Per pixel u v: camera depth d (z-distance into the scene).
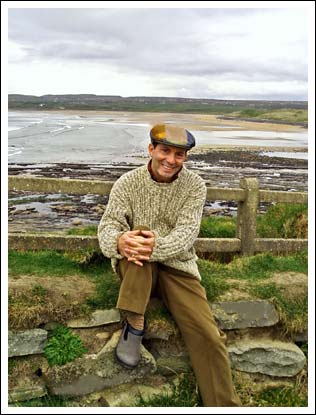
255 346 4.27
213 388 3.76
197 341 3.79
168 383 4.08
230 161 22.30
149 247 3.63
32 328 3.89
